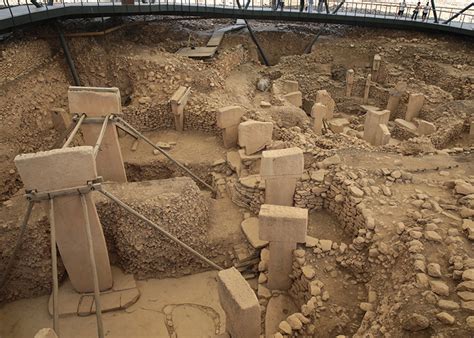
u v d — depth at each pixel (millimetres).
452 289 4090
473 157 7324
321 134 11562
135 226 6367
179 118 10031
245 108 10055
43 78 10188
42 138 9250
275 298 5918
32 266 6113
